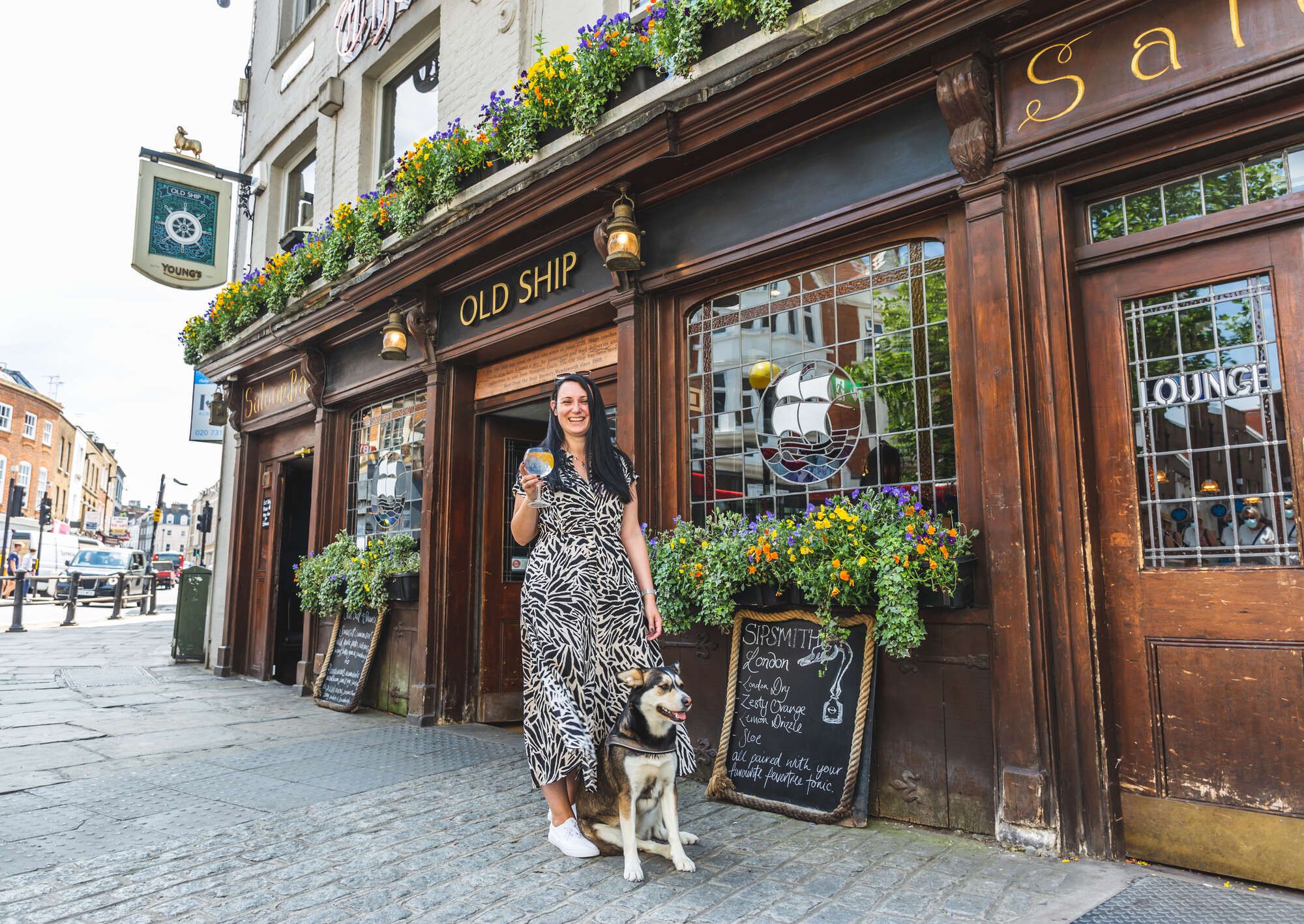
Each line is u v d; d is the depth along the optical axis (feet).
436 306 21.18
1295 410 9.25
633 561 10.84
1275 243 9.50
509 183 17.71
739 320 14.89
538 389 19.60
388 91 27.81
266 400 30.42
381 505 24.14
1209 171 10.08
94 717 20.58
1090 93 10.32
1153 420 10.25
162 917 8.30
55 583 88.99
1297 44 8.89
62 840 10.82
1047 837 9.80
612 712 10.02
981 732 10.76
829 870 9.45
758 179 14.06
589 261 17.06
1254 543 9.47
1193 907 8.26
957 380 11.80
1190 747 9.53
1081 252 10.73
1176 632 9.75
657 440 15.65
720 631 13.75
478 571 21.01
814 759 11.78
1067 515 10.33
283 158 33.86
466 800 12.66
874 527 11.46
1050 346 10.64
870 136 12.60
